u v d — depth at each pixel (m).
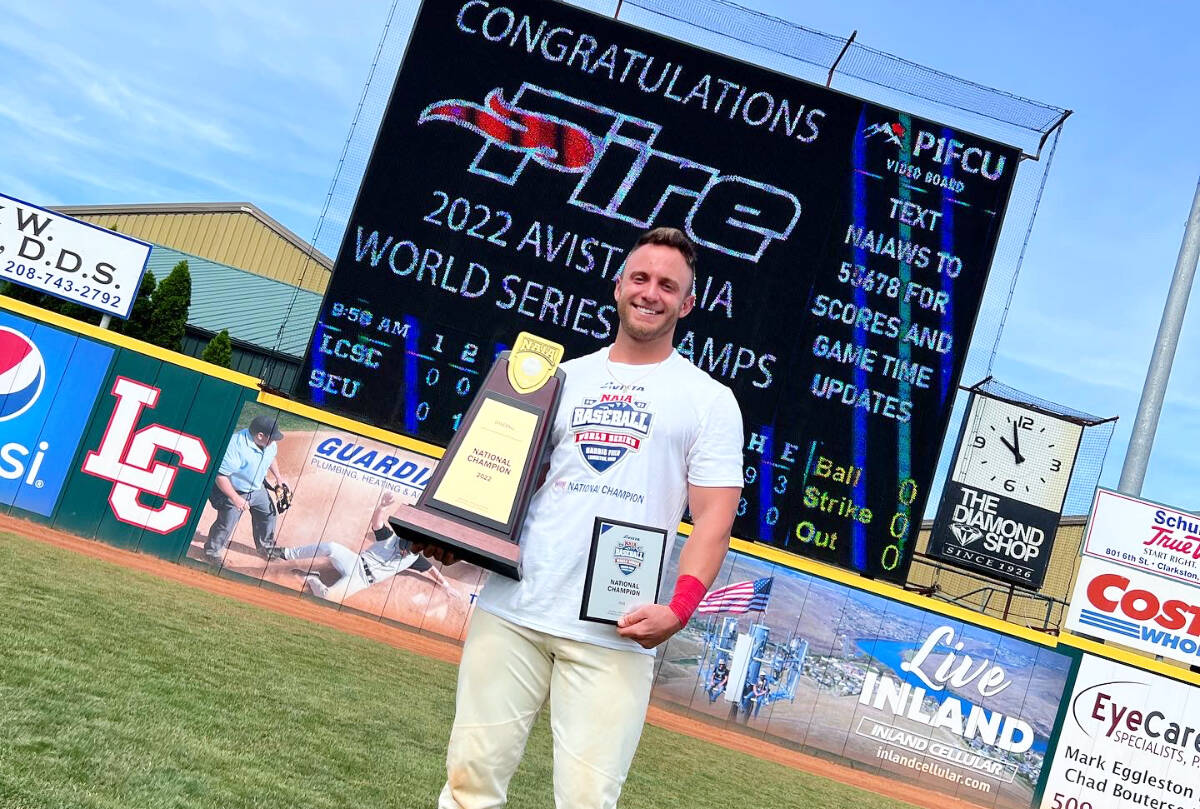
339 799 2.96
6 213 9.68
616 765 1.88
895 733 9.44
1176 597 9.79
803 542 8.98
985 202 9.31
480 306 9.02
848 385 9.08
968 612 9.59
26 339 9.53
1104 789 9.32
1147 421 10.95
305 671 5.32
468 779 1.98
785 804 5.70
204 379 9.57
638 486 1.95
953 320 9.19
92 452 9.45
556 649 1.91
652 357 2.06
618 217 9.09
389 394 9.00
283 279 26.48
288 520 9.47
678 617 1.85
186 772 2.81
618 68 9.27
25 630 4.25
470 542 1.92
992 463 9.95
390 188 9.07
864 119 9.30
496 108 9.19
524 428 2.01
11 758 2.54
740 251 9.09
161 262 23.55
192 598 7.19
